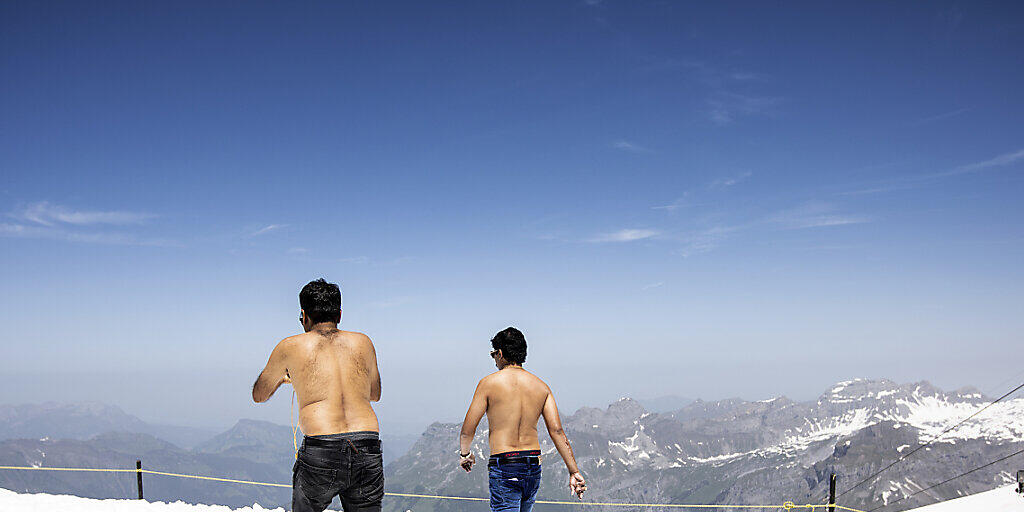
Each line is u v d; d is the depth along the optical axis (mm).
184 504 12305
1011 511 15203
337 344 5391
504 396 6613
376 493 5242
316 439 4996
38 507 10781
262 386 5371
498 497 6461
